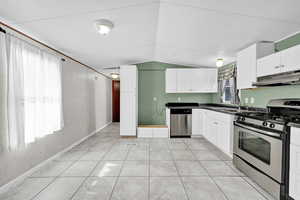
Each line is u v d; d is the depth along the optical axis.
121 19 2.07
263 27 2.10
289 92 2.18
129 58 4.15
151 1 1.74
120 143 3.71
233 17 1.94
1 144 1.75
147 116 4.91
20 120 1.88
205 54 3.55
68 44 2.67
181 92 4.58
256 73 2.38
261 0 1.57
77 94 3.65
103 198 1.69
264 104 2.67
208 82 4.51
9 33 1.76
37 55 2.21
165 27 2.40
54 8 1.66
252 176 2.02
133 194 1.76
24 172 2.08
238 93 3.50
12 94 1.78
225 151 2.81
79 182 2.00
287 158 1.54
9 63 1.76
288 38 2.29
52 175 2.17
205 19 2.06
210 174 2.21
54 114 2.61
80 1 1.59
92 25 2.11
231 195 1.75
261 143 1.88
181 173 2.24
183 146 3.48
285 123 1.56
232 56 3.49
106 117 6.11
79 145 3.56
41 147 2.41
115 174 2.21
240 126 2.26
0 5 1.51
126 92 4.23
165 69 4.87
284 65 1.88
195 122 4.20
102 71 5.19
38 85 2.23
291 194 1.51
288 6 1.62
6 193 1.76
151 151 3.16
